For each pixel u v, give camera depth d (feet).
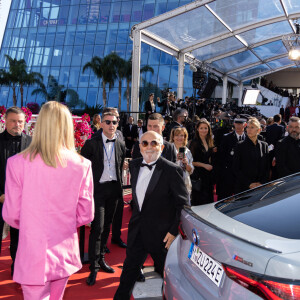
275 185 9.46
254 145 17.21
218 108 53.31
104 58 112.47
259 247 6.07
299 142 17.15
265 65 76.28
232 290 6.15
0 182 13.08
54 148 7.59
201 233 7.22
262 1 40.65
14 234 13.66
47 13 128.88
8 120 13.15
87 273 14.17
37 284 7.30
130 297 11.43
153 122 14.30
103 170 13.89
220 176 20.52
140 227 10.32
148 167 10.23
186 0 109.91
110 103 113.50
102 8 120.47
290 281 5.47
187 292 7.36
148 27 39.93
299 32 53.72
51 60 124.06
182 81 52.08
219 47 55.62
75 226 7.93
